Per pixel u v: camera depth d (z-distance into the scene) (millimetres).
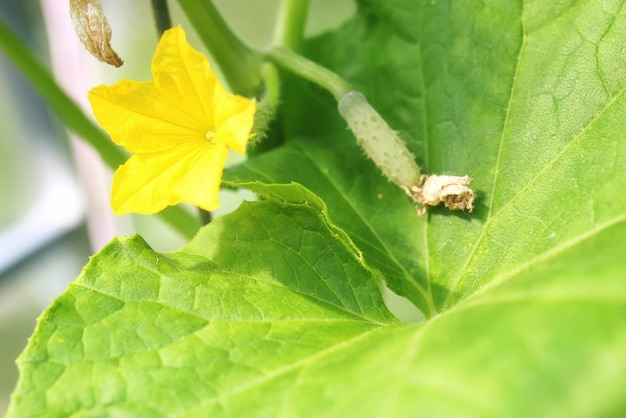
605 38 260
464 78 283
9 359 469
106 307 233
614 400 151
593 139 253
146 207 244
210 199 235
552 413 154
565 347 166
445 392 173
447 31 290
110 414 214
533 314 184
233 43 295
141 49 459
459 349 183
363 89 306
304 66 285
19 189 484
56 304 230
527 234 254
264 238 256
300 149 297
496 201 266
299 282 251
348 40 315
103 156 353
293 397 202
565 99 262
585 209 242
